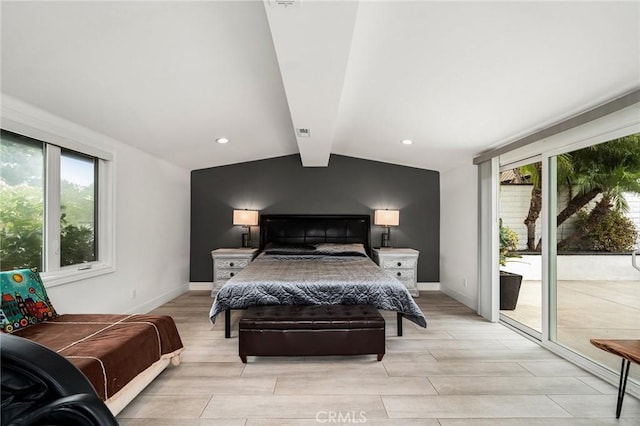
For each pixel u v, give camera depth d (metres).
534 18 1.72
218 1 1.74
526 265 4.84
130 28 1.89
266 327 2.76
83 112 2.82
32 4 1.62
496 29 1.86
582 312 2.86
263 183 5.67
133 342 2.12
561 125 2.81
